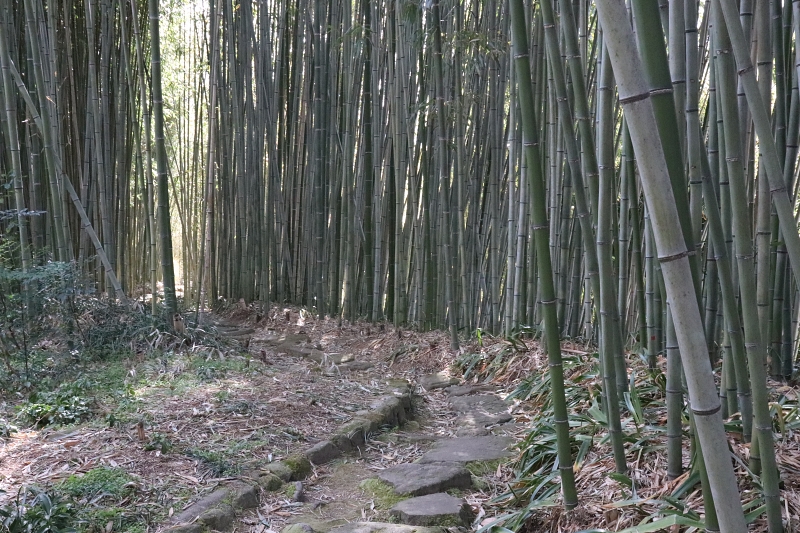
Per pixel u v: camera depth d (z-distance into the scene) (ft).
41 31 17.37
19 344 13.64
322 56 19.80
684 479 7.23
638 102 4.04
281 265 22.67
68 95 20.03
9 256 16.11
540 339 14.58
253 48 21.90
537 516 7.75
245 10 21.57
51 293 13.80
